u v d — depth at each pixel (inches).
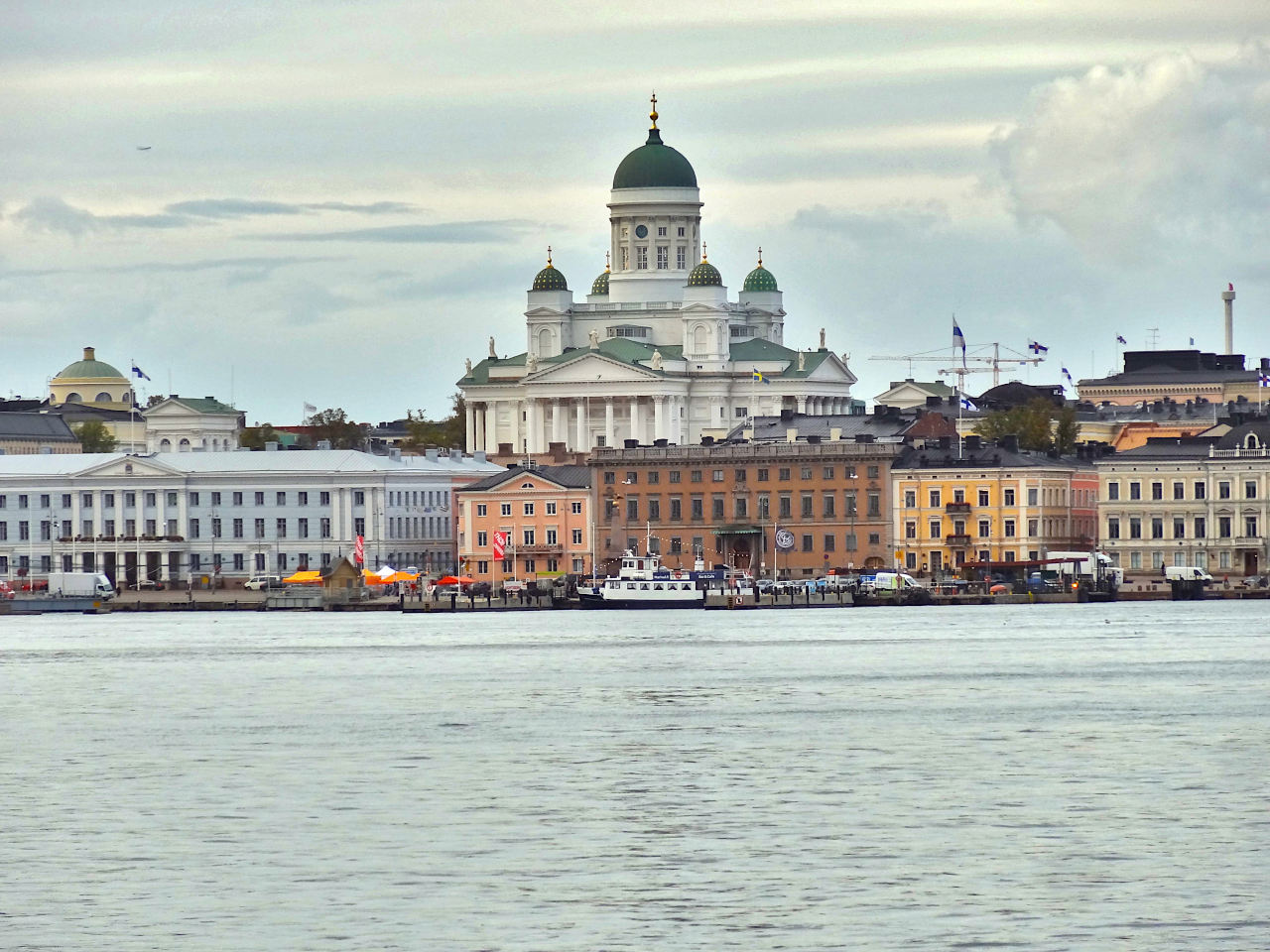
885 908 7249.0
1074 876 7701.8
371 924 7101.4
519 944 6840.6
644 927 7032.5
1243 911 7150.6
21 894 7568.9
